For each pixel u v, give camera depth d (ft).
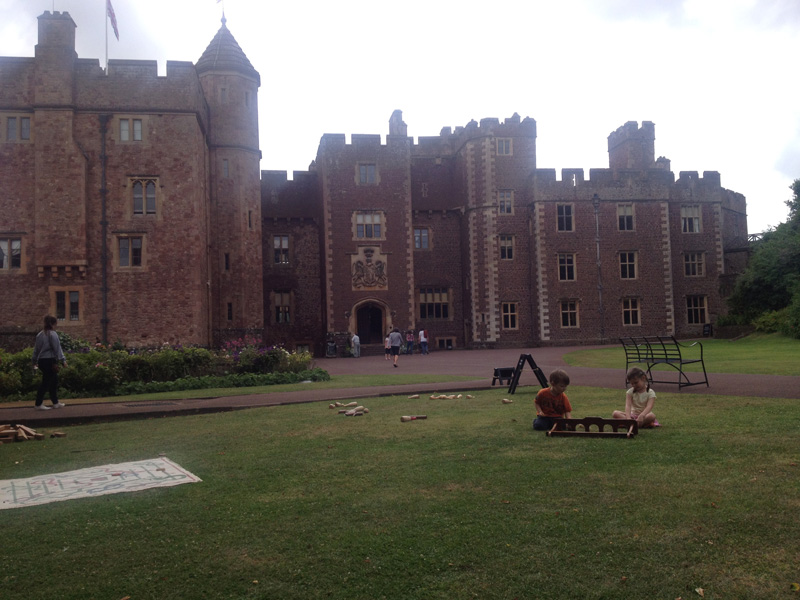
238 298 115.14
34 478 23.03
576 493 18.81
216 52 118.93
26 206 96.63
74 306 96.48
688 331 144.97
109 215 97.96
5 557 15.44
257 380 63.00
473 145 143.33
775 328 116.37
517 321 141.18
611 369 63.93
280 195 148.97
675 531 15.67
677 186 147.13
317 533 16.55
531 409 36.06
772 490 18.10
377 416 35.27
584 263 139.23
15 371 54.70
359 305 137.39
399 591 13.43
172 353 64.80
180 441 29.99
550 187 139.33
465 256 147.23
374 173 140.26
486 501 18.52
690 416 30.45
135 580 14.12
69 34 98.22
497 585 13.55
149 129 99.40
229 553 15.44
